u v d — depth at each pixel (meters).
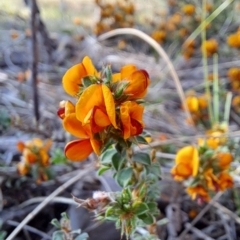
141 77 0.07
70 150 0.07
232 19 0.28
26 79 0.20
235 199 0.14
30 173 0.14
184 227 0.14
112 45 0.27
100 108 0.07
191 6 0.26
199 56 0.26
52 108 0.19
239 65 0.23
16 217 0.14
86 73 0.08
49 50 0.23
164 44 0.27
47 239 0.13
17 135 0.17
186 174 0.11
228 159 0.11
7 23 0.28
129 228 0.08
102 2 0.28
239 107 0.20
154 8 0.32
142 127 0.07
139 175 0.09
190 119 0.17
